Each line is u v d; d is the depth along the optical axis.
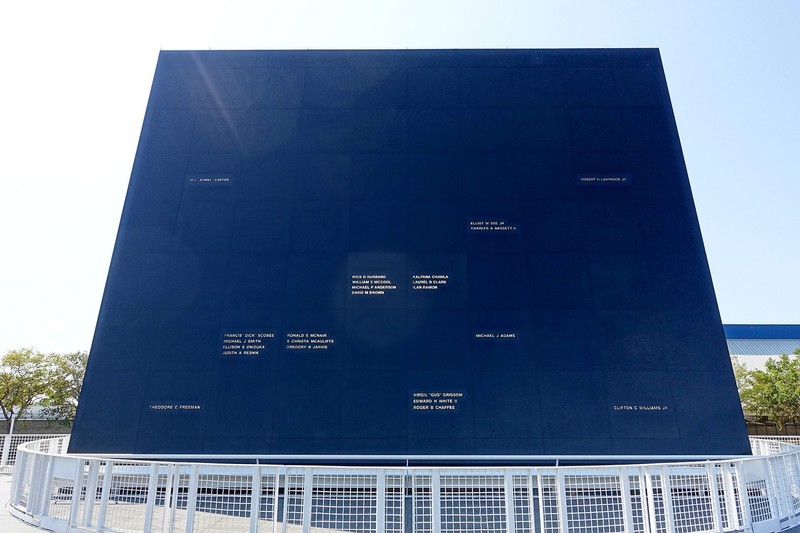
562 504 7.78
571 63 16.34
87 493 8.62
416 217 14.39
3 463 18.77
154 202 14.48
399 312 13.38
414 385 12.66
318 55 16.31
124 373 12.61
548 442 12.17
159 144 15.18
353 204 14.52
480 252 14.02
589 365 12.87
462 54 16.41
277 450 11.99
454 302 13.49
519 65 16.31
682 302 13.49
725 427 12.27
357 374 12.75
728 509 8.51
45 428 32.56
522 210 14.49
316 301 13.47
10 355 31.03
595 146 15.27
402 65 16.25
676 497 8.54
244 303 13.41
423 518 8.12
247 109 15.66
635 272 13.80
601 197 14.66
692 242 14.13
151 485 8.16
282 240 14.12
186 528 7.82
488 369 12.84
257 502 7.88
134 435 12.02
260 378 12.67
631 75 16.22
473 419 12.37
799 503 9.98
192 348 12.92
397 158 15.10
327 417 12.34
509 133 15.43
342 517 7.95
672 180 14.87
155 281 13.58
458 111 15.70
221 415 12.30
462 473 8.37
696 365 12.88
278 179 14.80
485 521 8.01
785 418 28.94
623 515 8.05
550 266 13.88
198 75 16.06
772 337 47.16
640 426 12.30
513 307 13.44
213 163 14.97
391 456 11.99
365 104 15.75
